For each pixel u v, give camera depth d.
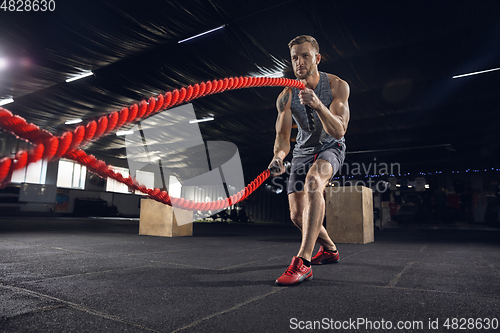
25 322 1.05
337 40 6.03
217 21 5.88
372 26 5.62
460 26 5.47
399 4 5.11
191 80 7.64
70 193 15.80
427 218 14.70
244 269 2.14
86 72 8.01
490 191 13.99
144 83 8.02
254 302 1.33
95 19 5.83
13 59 7.25
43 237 4.38
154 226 5.29
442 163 13.84
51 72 7.93
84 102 9.43
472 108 8.59
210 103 9.63
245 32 6.06
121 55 7.11
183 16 5.77
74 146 0.65
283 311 1.22
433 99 8.24
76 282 1.67
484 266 2.35
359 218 4.59
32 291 1.47
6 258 2.49
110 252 2.94
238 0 5.37
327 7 5.29
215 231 7.13
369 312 1.21
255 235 5.94
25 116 10.50
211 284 1.67
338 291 1.54
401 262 2.55
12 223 7.84
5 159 0.55
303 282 1.73
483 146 11.96
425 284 1.70
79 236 4.67
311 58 2.01
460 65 6.62
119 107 9.47
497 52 6.09
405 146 12.38
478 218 14.09
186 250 3.25
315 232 1.83
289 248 3.60
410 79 7.34
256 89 8.61
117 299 1.36
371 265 2.37
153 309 1.22
